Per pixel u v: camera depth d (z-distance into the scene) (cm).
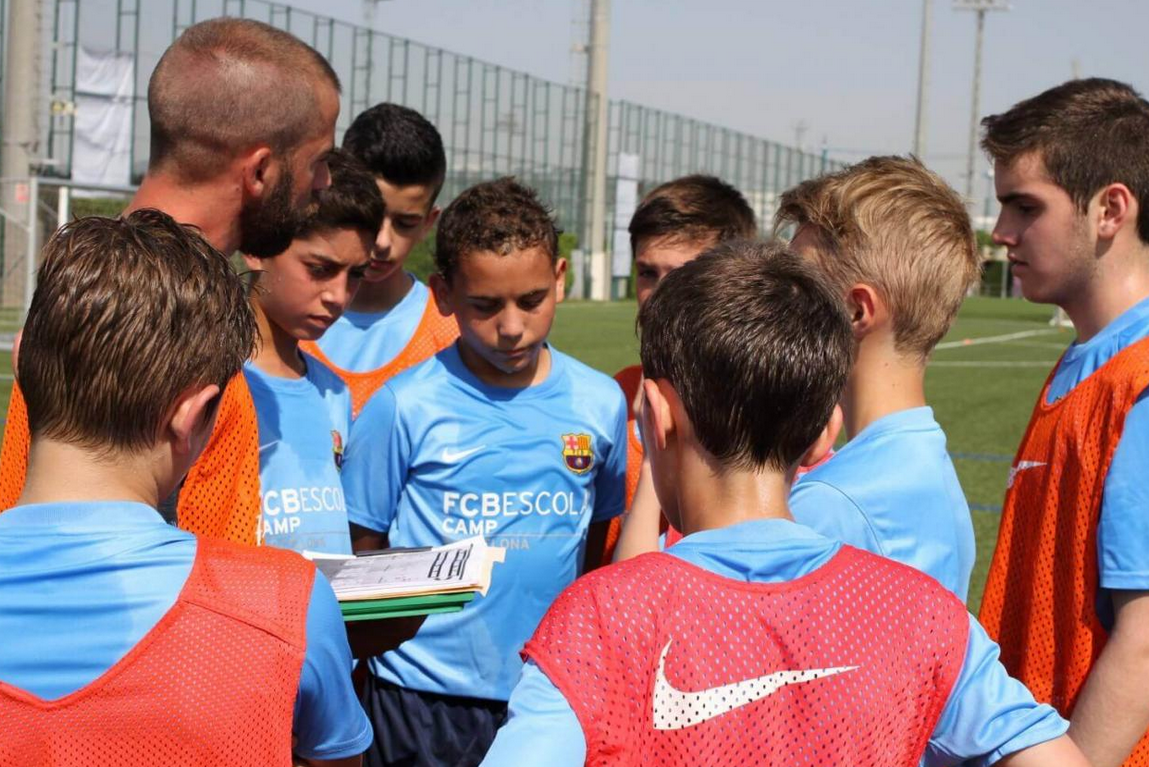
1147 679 200
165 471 152
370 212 267
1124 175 223
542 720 131
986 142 239
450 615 291
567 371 314
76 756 138
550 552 299
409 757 293
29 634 140
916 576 150
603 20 4016
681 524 158
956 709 147
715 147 4794
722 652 138
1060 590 219
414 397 299
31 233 1830
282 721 146
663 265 342
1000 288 5450
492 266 284
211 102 211
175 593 144
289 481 258
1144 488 204
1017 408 1468
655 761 135
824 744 138
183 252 153
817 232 211
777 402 148
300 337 274
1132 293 227
